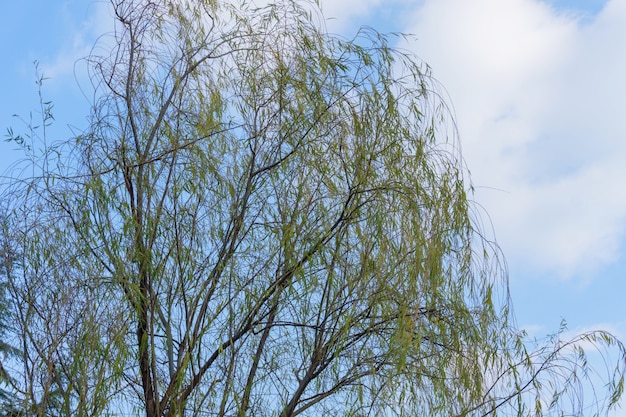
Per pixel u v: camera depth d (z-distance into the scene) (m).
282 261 4.41
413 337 4.07
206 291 4.28
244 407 4.14
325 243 4.38
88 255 4.08
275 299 4.32
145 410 4.12
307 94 4.62
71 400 3.89
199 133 4.43
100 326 3.90
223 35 4.81
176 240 4.26
